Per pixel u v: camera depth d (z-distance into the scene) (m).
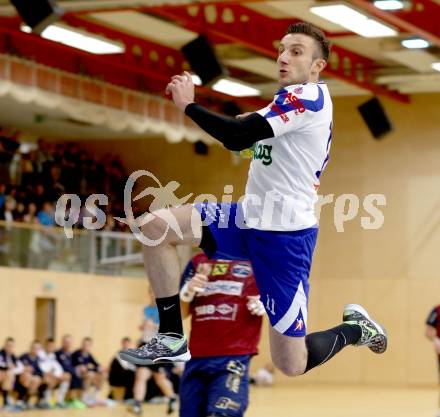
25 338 29.86
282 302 8.00
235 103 35.00
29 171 34.34
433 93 36.09
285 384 36.72
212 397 11.41
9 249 29.48
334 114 37.44
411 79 32.62
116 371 27.00
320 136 7.80
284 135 7.77
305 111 7.64
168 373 24.23
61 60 28.45
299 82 7.90
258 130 7.50
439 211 35.97
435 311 23.48
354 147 37.06
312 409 25.16
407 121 36.47
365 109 32.88
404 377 35.97
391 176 36.59
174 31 28.11
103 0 21.17
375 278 36.59
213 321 11.64
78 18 26.58
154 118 31.78
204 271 11.83
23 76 26.78
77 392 27.22
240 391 11.47
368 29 24.77
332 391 33.19
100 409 25.97
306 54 7.90
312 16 25.81
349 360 36.59
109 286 32.94
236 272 11.70
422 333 35.94
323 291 37.19
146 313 23.53
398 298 36.31
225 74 24.77
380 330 9.00
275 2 24.45
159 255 7.83
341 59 30.59
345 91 35.56
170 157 39.75
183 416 11.77
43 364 26.19
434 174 36.09
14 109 34.16
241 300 11.65
